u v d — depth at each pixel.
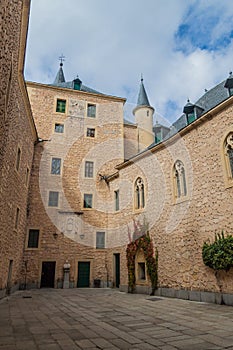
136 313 6.76
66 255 15.37
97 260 15.86
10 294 11.30
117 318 6.13
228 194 8.10
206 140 9.32
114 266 15.15
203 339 4.24
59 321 5.82
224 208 8.17
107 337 4.45
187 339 4.26
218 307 7.26
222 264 7.60
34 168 16.09
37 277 14.48
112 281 14.98
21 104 10.89
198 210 9.20
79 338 4.39
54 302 9.03
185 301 8.66
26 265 14.42
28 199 15.38
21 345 3.96
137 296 10.60
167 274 10.18
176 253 9.89
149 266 11.09
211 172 8.89
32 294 11.64
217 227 8.31
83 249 15.79
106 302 8.96
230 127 8.39
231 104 8.46
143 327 5.18
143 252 11.80
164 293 10.13
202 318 5.90
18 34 7.42
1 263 9.31
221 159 8.55
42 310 7.34
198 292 8.57
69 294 11.67
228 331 4.71
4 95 5.93
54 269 15.09
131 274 12.26
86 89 20.23
